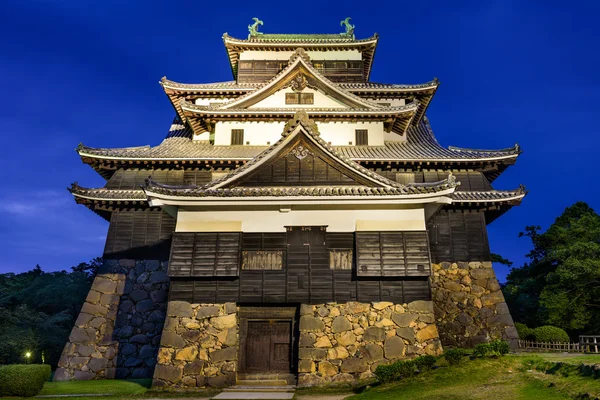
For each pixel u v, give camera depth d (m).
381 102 31.42
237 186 18.05
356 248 17.08
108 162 25.67
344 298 16.88
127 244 24.42
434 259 24.09
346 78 35.22
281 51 35.47
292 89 29.08
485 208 24.44
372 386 14.73
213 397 14.02
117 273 23.97
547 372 12.92
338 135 27.91
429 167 25.67
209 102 31.45
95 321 23.03
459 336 22.88
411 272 16.80
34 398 15.50
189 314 16.83
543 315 28.56
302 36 37.34
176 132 31.69
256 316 17.19
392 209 17.56
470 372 14.04
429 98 31.38
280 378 16.52
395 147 27.86
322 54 35.66
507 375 13.45
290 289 16.97
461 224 24.58
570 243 30.08
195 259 17.12
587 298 25.67
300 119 18.41
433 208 17.97
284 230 17.52
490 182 28.97
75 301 40.44
